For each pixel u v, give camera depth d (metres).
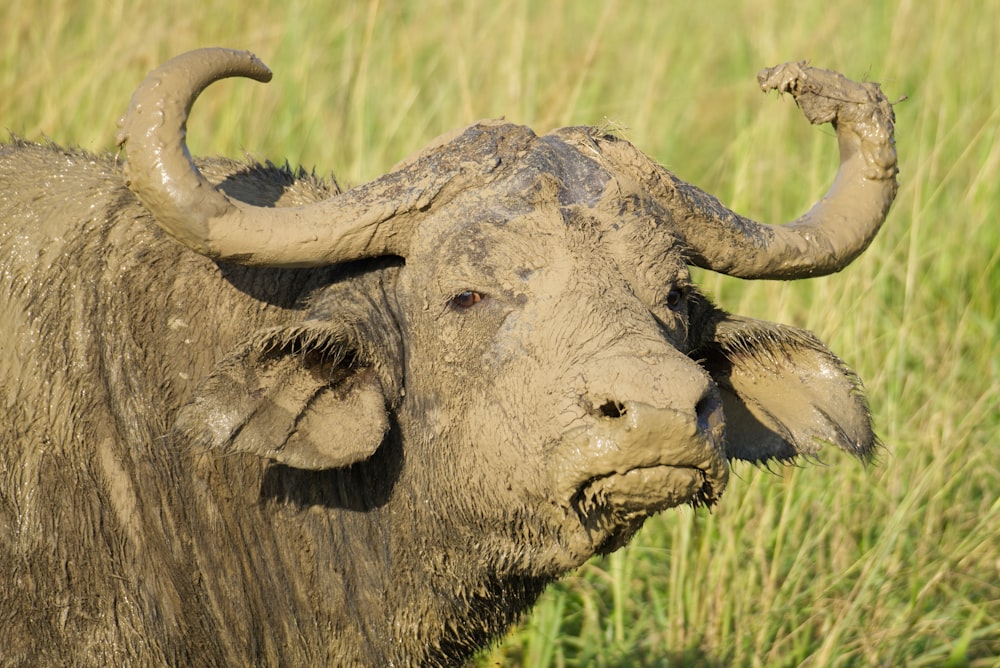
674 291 15.59
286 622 16.50
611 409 13.63
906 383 27.27
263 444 14.73
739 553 23.81
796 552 24.23
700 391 13.33
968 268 31.00
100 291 15.95
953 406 26.09
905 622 22.73
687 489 13.58
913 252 27.80
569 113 29.05
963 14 37.12
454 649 17.23
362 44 32.91
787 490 24.50
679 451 13.24
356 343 15.14
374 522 16.55
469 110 28.47
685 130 37.53
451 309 15.25
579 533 15.16
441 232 15.32
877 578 23.38
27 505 15.28
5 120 29.64
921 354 28.19
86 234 16.19
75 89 29.39
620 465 13.51
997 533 24.30
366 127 30.27
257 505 16.30
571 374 14.11
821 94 17.66
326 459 14.96
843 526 24.36
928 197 31.38
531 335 14.62
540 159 15.36
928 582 23.03
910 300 28.02
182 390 15.99
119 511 15.52
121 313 15.93
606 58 38.38
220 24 31.55
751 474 24.06
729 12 42.97
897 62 35.69
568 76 33.09
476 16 34.38
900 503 24.56
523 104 31.38
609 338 14.10
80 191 16.47
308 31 32.84
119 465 15.59
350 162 30.34
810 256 17.27
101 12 31.56
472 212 15.23
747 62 40.50
